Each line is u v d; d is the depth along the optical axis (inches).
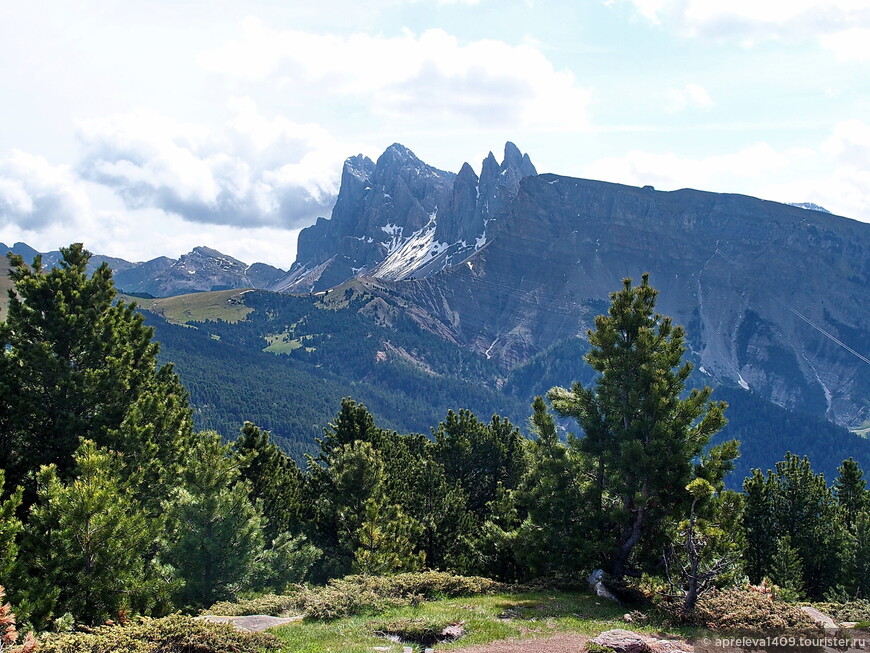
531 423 1305.4
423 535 1899.6
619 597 1063.6
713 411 1147.3
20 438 1330.0
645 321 1240.2
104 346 1445.6
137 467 1350.9
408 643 802.2
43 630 858.1
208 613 994.7
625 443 1145.4
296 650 740.7
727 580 1010.7
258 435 1964.8
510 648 756.6
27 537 978.7
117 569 995.3
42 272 1488.7
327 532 1923.0
